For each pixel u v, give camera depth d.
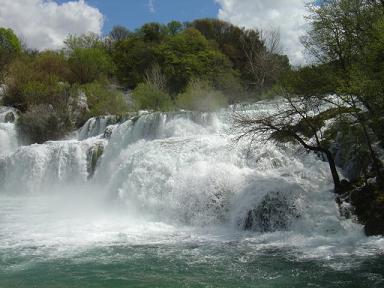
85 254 12.66
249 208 15.12
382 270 10.51
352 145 16.69
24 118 36.12
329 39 14.55
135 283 10.34
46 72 49.22
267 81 55.62
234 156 18.94
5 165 28.36
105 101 41.38
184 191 17.05
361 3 14.38
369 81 12.92
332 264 11.05
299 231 13.92
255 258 11.84
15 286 10.28
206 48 60.94
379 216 12.99
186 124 27.61
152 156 19.83
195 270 11.10
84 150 27.19
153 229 15.59
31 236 14.86
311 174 16.77
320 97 14.84
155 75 50.69
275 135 15.80
